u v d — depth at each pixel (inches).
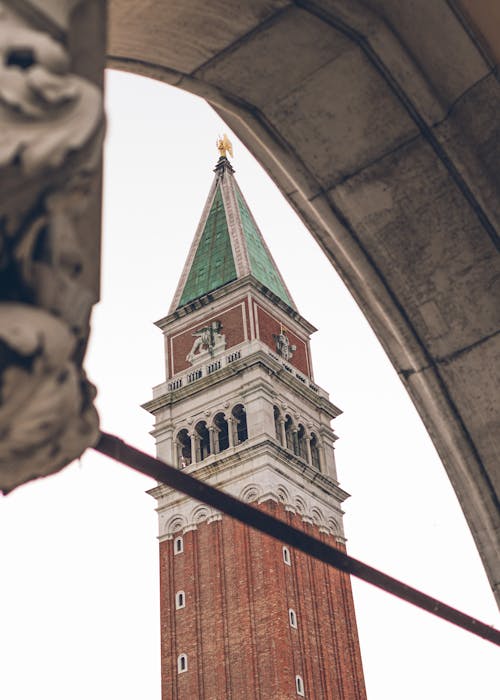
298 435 4581.7
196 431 4443.9
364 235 301.0
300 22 265.3
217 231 5064.0
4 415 130.8
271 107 290.2
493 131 287.9
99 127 130.7
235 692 3917.3
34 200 130.3
